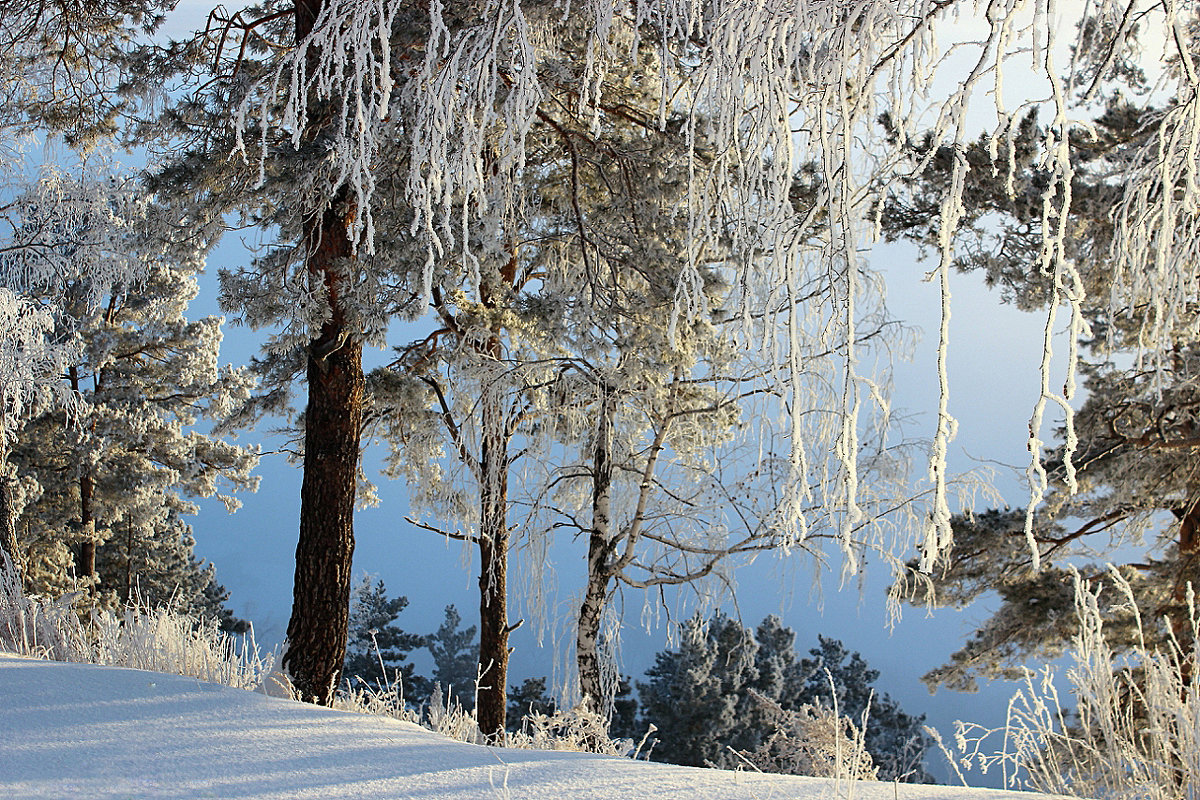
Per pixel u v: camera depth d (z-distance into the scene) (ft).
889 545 34.12
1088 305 31.17
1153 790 11.21
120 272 47.26
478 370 35.88
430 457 43.21
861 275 9.81
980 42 7.97
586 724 21.95
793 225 8.52
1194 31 9.71
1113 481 37.09
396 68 22.07
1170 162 8.90
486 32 10.73
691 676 101.55
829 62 8.31
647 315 33.27
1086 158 27.27
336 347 26.03
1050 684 12.71
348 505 25.76
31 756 10.18
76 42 38.60
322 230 27.55
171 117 29.30
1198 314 18.04
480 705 39.47
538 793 10.07
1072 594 38.29
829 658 137.80
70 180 45.06
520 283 43.68
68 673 14.67
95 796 8.94
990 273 30.35
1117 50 8.05
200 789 9.47
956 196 7.86
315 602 24.76
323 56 10.78
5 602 21.07
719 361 34.37
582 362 36.81
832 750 16.92
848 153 8.10
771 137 8.63
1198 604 35.60
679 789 10.39
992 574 40.32
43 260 45.14
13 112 39.78
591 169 36.58
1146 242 10.23
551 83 26.30
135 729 11.71
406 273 29.50
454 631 164.25
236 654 20.79
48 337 53.98
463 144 10.69
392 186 27.27
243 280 32.76
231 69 31.35
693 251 9.86
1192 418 34.96
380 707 20.49
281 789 9.70
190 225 31.68
